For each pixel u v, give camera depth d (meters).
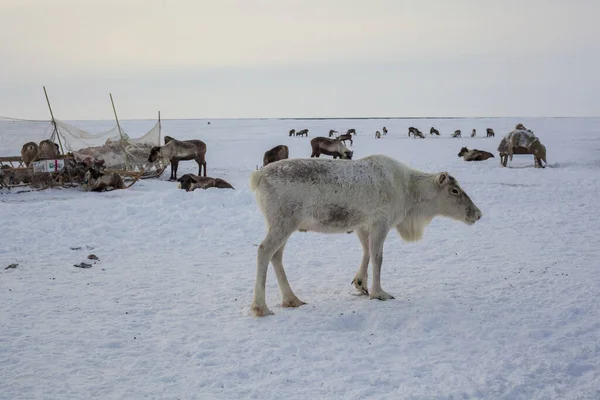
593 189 19.27
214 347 5.83
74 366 5.31
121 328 6.33
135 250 10.64
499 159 33.78
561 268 8.94
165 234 12.00
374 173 7.37
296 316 6.80
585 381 5.04
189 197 15.58
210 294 7.77
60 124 23.34
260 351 5.71
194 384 4.97
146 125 125.00
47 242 11.06
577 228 12.59
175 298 7.58
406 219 8.09
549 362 5.37
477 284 8.16
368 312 6.90
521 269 8.95
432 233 12.30
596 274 8.48
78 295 7.63
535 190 18.86
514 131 28.19
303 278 8.73
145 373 5.20
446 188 7.89
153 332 6.24
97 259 9.83
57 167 19.77
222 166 31.78
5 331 6.16
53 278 8.52
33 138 22.56
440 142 55.97
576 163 30.27
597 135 61.97
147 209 14.03
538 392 4.85
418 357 5.59
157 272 8.99
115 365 5.37
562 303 7.14
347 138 51.41
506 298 7.40
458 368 5.31
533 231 12.32
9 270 8.98
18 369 5.21
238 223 12.94
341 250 10.70
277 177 6.94
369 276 8.88
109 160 23.55
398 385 4.97
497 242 11.21
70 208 14.38
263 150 44.97
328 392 4.83
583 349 5.67
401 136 72.25
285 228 6.98
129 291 7.88
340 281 8.54
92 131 82.94
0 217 13.14
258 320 6.68
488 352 5.67
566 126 95.44
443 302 7.27
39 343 5.84
